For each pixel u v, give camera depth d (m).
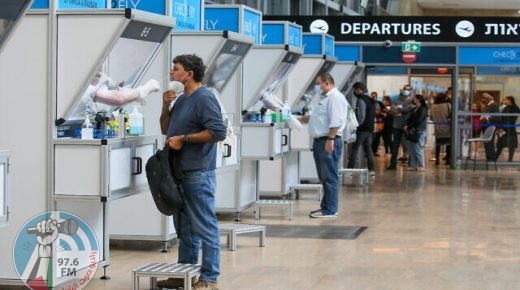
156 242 9.53
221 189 11.40
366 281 7.66
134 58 7.81
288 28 13.44
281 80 12.82
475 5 27.95
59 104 7.00
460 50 20.16
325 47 16.58
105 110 7.65
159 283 7.21
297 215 12.04
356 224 11.20
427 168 20.92
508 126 20.59
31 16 6.94
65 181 6.97
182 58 6.93
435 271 8.15
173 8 9.33
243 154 11.34
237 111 11.18
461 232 10.58
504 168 20.75
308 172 15.93
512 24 20.08
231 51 9.80
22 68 6.97
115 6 8.97
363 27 20.00
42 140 6.97
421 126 20.17
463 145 20.78
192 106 6.84
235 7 11.19
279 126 11.80
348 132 16.39
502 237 10.22
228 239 9.33
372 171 18.14
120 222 8.98
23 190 7.00
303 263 8.45
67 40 6.97
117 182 7.19
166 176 6.77
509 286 7.53
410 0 26.98
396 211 12.59
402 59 20.05
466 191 15.51
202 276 7.02
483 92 20.48
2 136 7.01
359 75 19.61
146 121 8.80
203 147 6.88
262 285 7.43
